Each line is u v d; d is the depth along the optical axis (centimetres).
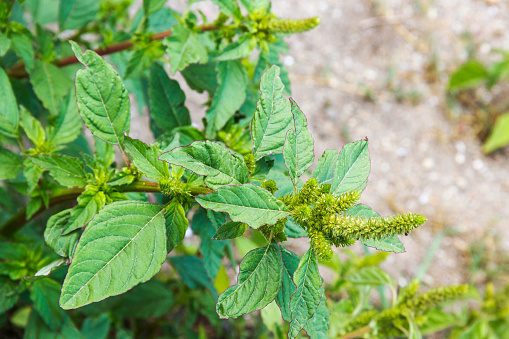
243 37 64
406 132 149
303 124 51
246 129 66
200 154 50
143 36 69
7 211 83
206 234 61
